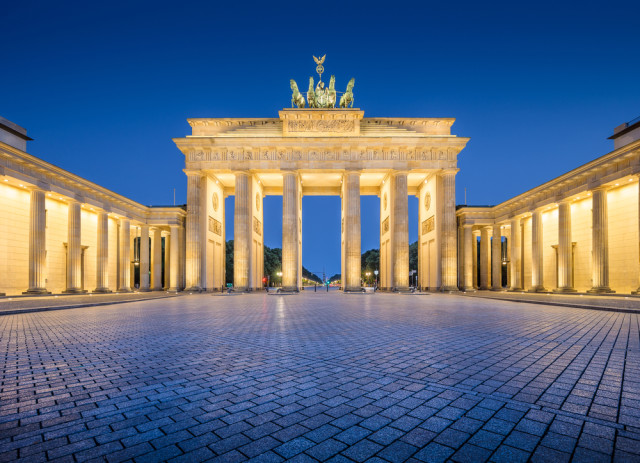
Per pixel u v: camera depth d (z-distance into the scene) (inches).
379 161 2068.2
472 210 2277.3
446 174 2080.5
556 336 451.8
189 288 2003.0
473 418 198.7
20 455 160.2
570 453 160.2
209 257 2196.1
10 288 1455.5
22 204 1524.4
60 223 1779.0
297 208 2100.1
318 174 2265.0
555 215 1924.2
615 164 1333.7
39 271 1450.5
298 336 459.2
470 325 560.1
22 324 590.2
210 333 488.1
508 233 2564.0
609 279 1539.1
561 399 227.0
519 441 171.8
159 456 159.5
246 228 2044.8
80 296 1499.8
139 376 282.7
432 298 1403.8
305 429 186.1
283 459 155.9
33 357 347.3
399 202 2060.8
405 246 2046.0
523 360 326.3
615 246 1507.1
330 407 215.6
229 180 2368.4
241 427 188.9
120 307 959.0
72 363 323.9
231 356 347.3
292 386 255.3
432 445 168.2
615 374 281.3
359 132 2110.0
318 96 2251.5
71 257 1669.5
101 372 294.7
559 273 1668.3
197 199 2063.2
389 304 1053.2
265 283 2999.5
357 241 2033.7
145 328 539.5
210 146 2032.5
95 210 1931.6
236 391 245.6
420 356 343.3
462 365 309.6
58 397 236.7
